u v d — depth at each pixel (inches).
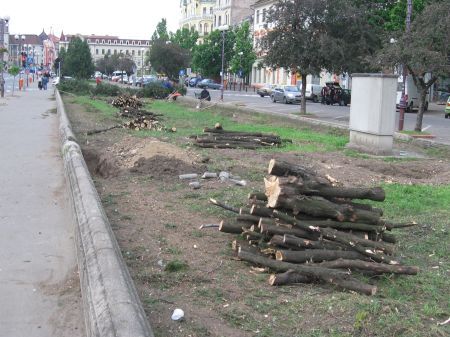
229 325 168.2
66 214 314.8
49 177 422.3
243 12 3764.8
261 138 642.2
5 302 193.3
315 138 727.1
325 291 197.2
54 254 244.8
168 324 167.5
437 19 739.4
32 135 693.3
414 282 212.2
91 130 724.0
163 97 1685.5
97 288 165.2
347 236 224.2
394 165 525.7
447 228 293.3
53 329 174.2
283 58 1139.9
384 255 222.5
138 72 5088.6
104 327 141.1
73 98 1539.1
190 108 1334.9
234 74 2925.7
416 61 744.3
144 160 450.6
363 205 244.5
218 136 628.7
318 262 213.6
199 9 4830.2
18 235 272.2
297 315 175.2
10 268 226.4
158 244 246.4
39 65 5383.9
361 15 1120.8
